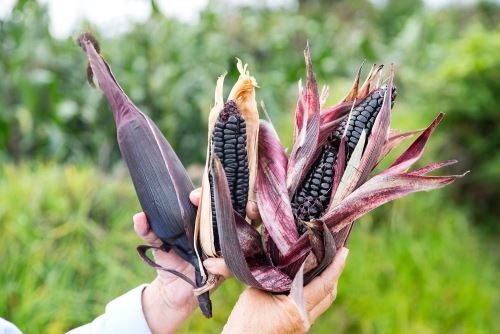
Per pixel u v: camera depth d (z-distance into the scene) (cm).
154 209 118
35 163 394
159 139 120
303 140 115
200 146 436
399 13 1088
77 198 282
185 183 119
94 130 436
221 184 100
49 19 444
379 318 281
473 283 327
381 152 116
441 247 356
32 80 399
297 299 102
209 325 253
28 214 262
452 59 513
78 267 258
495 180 473
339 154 112
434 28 738
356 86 119
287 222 112
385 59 642
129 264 271
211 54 493
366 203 108
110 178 328
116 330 130
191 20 512
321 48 581
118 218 278
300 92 121
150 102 446
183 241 119
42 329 227
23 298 226
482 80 484
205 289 114
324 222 107
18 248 249
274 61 574
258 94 455
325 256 107
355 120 115
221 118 108
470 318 306
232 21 592
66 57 454
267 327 104
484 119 485
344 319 281
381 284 316
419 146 114
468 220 462
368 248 334
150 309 131
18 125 424
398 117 442
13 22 437
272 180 115
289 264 109
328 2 1069
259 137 118
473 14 933
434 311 304
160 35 452
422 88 511
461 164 488
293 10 910
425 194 398
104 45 456
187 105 435
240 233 110
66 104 420
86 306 245
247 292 109
